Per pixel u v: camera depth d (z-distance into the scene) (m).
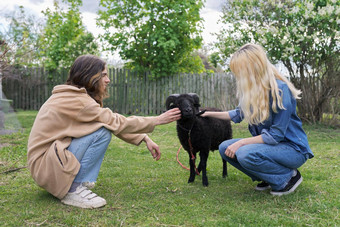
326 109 7.78
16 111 11.02
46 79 11.96
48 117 2.61
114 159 4.41
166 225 2.25
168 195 2.91
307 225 2.20
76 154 2.60
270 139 2.67
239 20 8.05
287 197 2.75
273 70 2.79
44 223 2.28
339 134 6.61
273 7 7.65
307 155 2.81
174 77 10.59
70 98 2.61
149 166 4.05
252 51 2.66
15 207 2.58
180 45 10.73
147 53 10.77
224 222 2.26
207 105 10.52
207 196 2.87
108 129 2.68
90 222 2.29
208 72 10.73
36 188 3.08
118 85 10.90
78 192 2.61
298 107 7.98
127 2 10.56
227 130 3.89
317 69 7.59
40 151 2.61
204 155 3.36
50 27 12.73
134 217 2.39
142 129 2.85
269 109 2.69
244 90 2.71
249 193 2.96
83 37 12.15
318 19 6.77
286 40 7.10
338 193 2.86
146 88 10.74
